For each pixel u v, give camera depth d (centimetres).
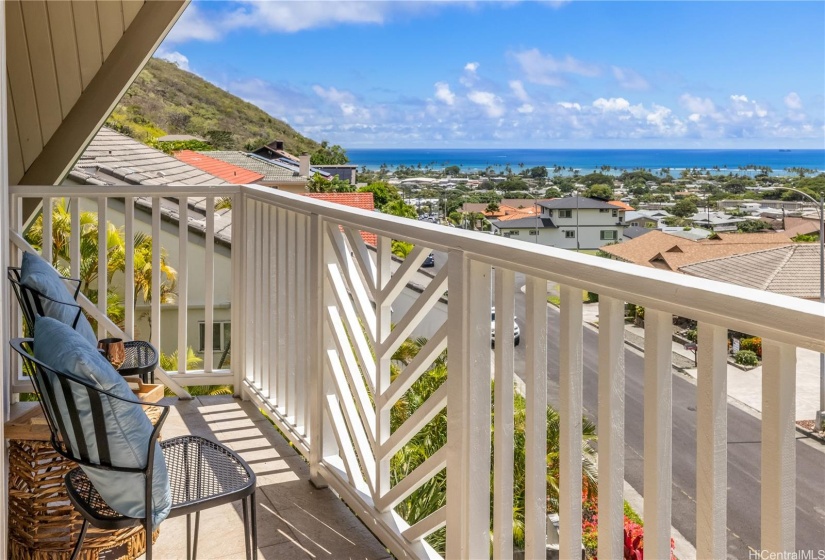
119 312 1007
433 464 191
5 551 195
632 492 342
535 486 155
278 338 335
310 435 281
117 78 429
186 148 3112
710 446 109
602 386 133
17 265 353
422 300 192
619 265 125
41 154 449
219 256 1037
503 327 165
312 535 241
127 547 225
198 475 182
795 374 98
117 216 1052
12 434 209
